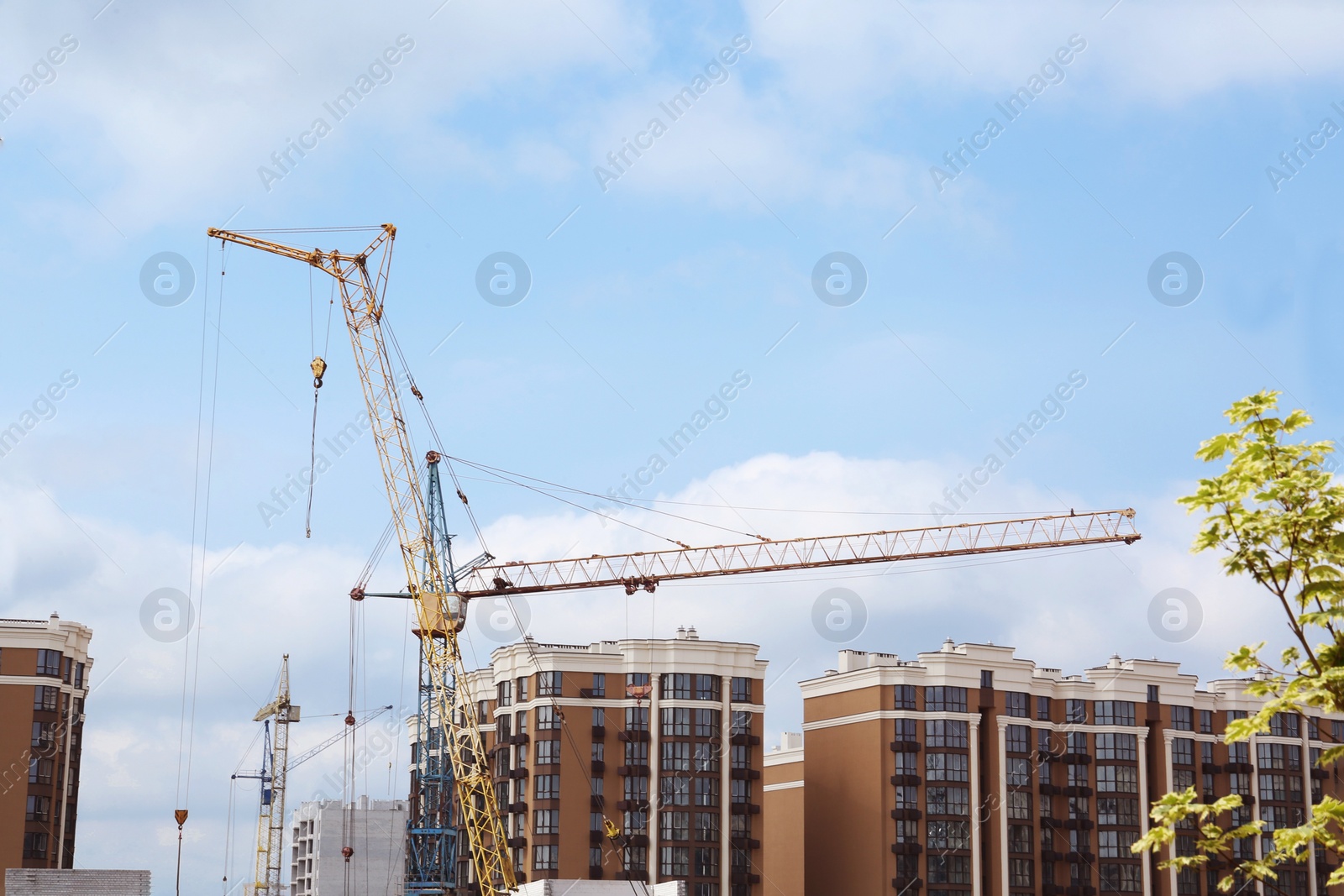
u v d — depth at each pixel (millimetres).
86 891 128250
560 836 175625
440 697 159125
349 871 185875
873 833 180625
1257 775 193000
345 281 149250
